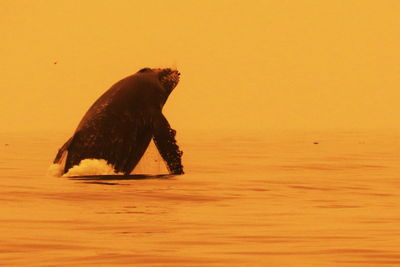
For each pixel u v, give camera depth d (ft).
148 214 144.97
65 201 160.35
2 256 105.19
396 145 456.04
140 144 208.33
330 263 103.14
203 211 150.92
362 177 230.68
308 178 224.53
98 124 204.64
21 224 130.52
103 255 106.11
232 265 101.55
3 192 172.14
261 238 121.19
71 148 205.05
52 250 109.29
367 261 104.47
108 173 204.44
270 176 228.43
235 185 198.80
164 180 199.93
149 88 212.02
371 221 140.36
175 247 112.88
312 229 130.41
